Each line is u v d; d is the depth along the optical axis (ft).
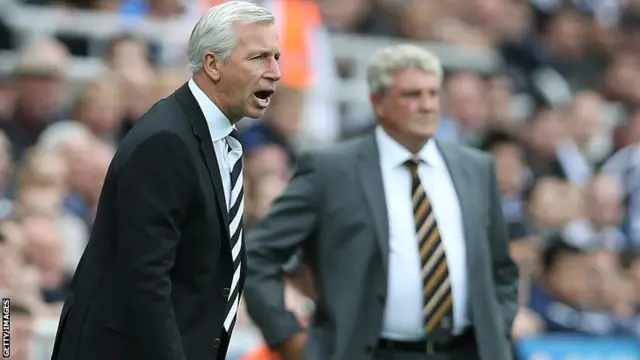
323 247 61.82
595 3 169.17
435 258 60.85
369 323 60.13
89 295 46.09
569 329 96.22
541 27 163.12
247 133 108.58
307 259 63.93
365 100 129.18
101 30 114.62
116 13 116.78
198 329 46.73
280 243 62.13
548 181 119.14
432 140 63.67
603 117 148.05
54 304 78.38
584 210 118.32
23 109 99.76
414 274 60.64
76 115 102.22
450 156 63.41
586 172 133.80
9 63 108.88
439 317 60.39
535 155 129.18
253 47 46.68
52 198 83.56
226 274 47.37
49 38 110.93
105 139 102.22
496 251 64.03
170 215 45.57
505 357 60.70
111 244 45.98
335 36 132.57
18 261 75.36
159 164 45.52
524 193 120.98
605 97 159.22
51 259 81.25
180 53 115.03
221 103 47.21
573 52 161.07
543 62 153.89
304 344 61.21
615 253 113.39
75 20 114.01
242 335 77.30
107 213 46.11
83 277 46.47
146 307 44.80
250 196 96.22
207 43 46.78
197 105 47.06
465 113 130.93
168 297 45.24
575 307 97.14
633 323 99.09
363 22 138.62
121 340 45.52
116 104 103.14
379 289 60.34
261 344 76.95
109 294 45.78
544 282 97.81
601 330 96.99
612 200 118.62
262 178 95.81
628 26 170.30
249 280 61.93
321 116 118.93
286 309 61.87
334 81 127.65
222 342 47.83
